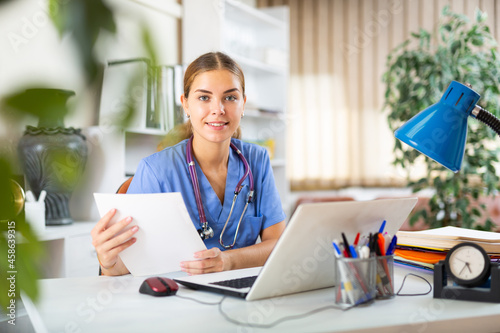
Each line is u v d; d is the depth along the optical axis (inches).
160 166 53.2
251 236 56.2
